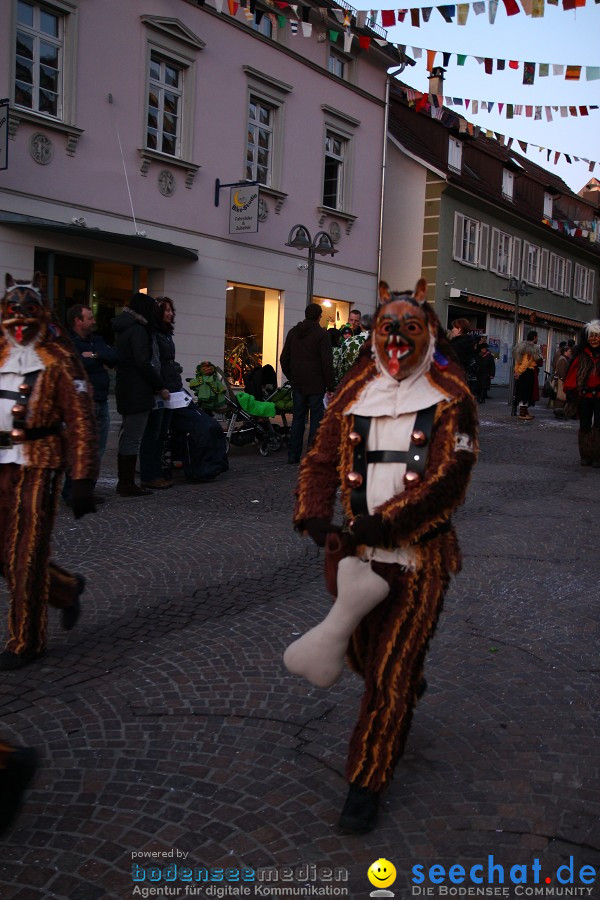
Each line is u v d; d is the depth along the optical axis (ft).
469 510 24.80
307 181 62.23
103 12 45.44
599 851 8.21
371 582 8.04
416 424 8.29
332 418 8.86
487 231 90.53
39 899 7.35
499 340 97.14
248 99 56.08
